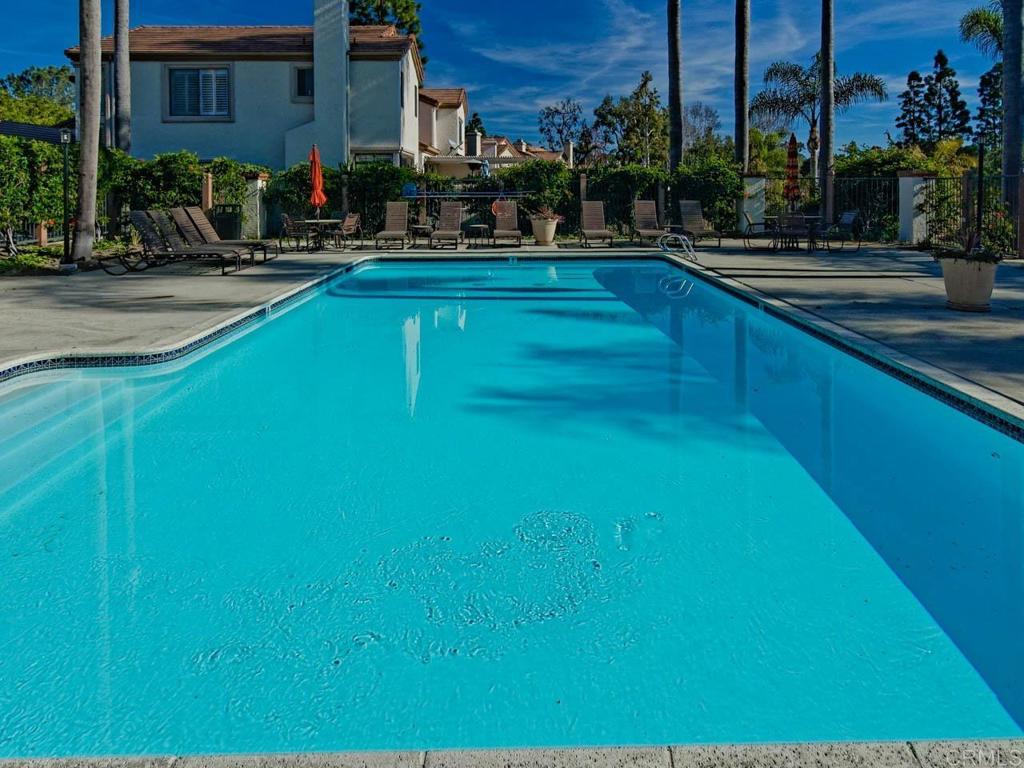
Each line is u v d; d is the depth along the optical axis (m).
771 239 21.33
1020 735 2.53
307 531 4.17
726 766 2.13
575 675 2.89
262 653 3.04
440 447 5.55
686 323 10.32
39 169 15.32
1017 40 17.47
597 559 3.83
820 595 3.47
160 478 4.94
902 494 4.66
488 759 2.16
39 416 6.25
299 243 18.98
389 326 10.21
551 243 20.17
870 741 2.35
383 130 26.56
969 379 6.15
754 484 4.82
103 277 12.98
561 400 6.74
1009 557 3.83
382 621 3.27
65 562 3.81
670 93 23.69
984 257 9.09
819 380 7.40
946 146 24.45
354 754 2.18
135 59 25.92
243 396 6.88
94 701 2.74
